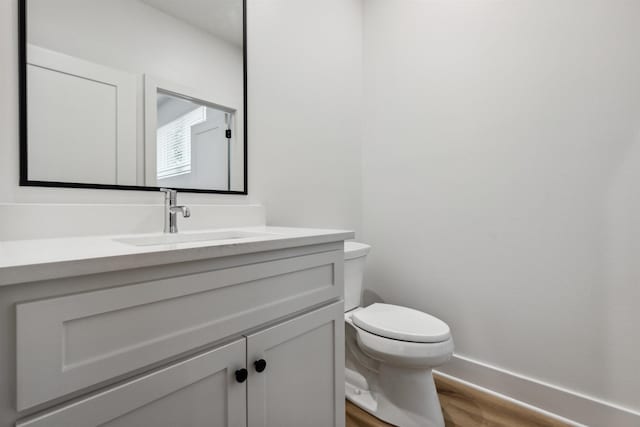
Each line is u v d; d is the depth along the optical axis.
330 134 1.81
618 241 1.20
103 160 1.01
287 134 1.58
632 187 1.17
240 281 0.71
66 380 0.47
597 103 1.24
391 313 1.39
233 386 0.70
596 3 1.24
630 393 1.17
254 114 1.44
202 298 0.64
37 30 0.90
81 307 0.49
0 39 0.85
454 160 1.63
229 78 1.35
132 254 0.53
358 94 2.01
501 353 1.48
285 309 0.82
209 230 1.18
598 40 1.24
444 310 1.67
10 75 0.86
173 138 1.17
